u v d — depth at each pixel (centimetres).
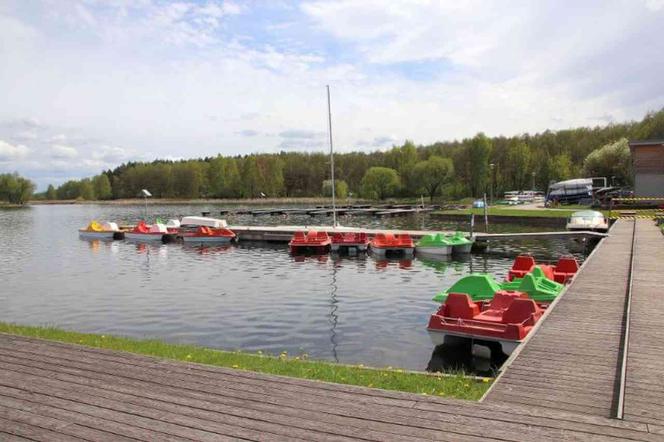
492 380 707
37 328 1121
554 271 1658
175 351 902
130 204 12619
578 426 491
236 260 2750
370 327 1341
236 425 509
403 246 2792
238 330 1333
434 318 1068
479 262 2552
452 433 479
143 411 550
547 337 870
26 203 12888
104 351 771
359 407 544
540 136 9925
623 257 1844
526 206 5897
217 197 12506
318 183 12444
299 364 811
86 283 2092
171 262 2700
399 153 10419
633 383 635
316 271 2334
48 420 534
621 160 6544
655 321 952
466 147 9012
